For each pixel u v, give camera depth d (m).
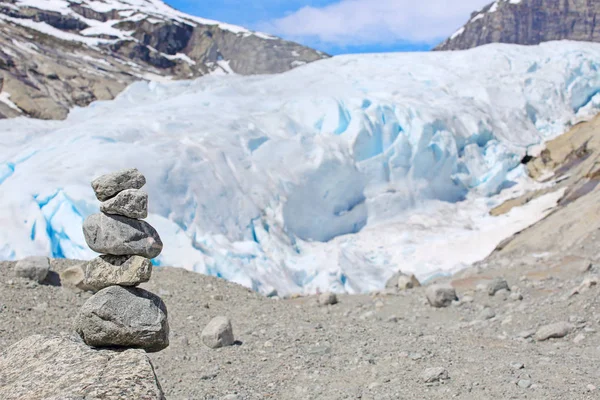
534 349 7.29
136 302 4.43
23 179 20.48
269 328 8.89
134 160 22.45
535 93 39.50
